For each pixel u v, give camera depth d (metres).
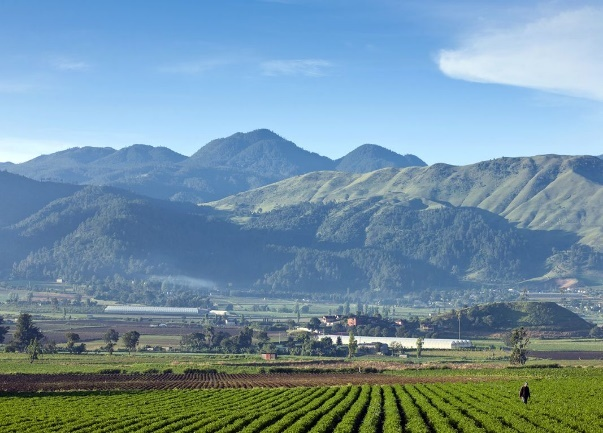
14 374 166.25
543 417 76.44
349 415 79.62
